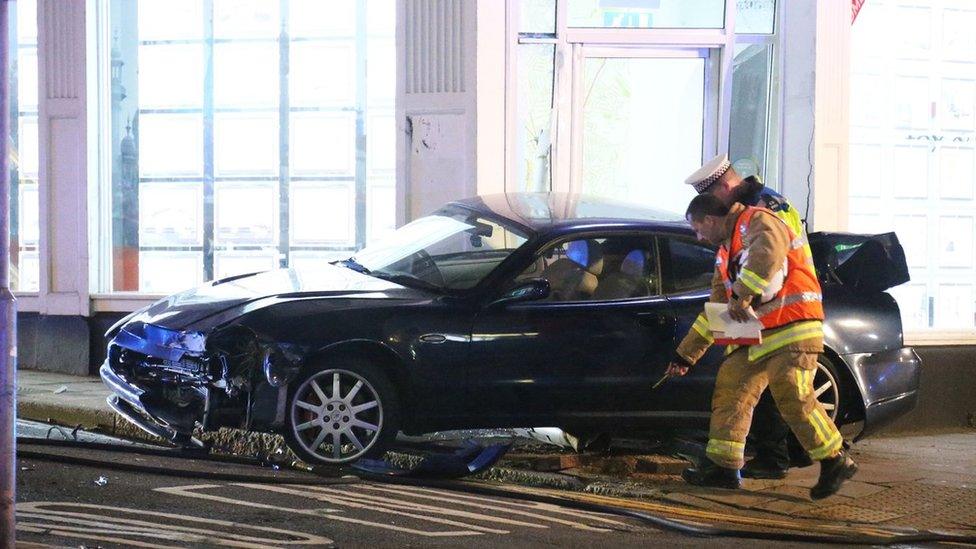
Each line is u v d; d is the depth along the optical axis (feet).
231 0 63.10
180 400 41.42
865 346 46.50
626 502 38.75
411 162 61.00
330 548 29.09
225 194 63.46
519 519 34.50
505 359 41.86
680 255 44.73
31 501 32.53
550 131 62.59
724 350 43.55
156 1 63.41
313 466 40.22
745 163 64.13
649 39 63.05
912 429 58.39
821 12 61.00
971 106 63.46
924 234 62.85
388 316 40.78
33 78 63.41
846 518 38.22
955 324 62.80
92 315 62.39
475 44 59.93
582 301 43.16
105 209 63.10
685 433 46.60
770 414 42.45
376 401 40.68
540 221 44.83
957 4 63.21
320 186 62.85
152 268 63.87
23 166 63.62
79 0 61.41
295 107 62.90
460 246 44.52
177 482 36.40
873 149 62.54
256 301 41.34
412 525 32.58
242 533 30.17
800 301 37.47
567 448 48.08
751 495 40.91
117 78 63.52
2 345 23.57
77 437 47.09
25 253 63.62
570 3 62.44
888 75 62.54
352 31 62.34
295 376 39.70
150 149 63.77
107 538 28.66
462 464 40.63
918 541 35.58
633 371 42.91
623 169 63.87
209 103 63.41
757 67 63.87
